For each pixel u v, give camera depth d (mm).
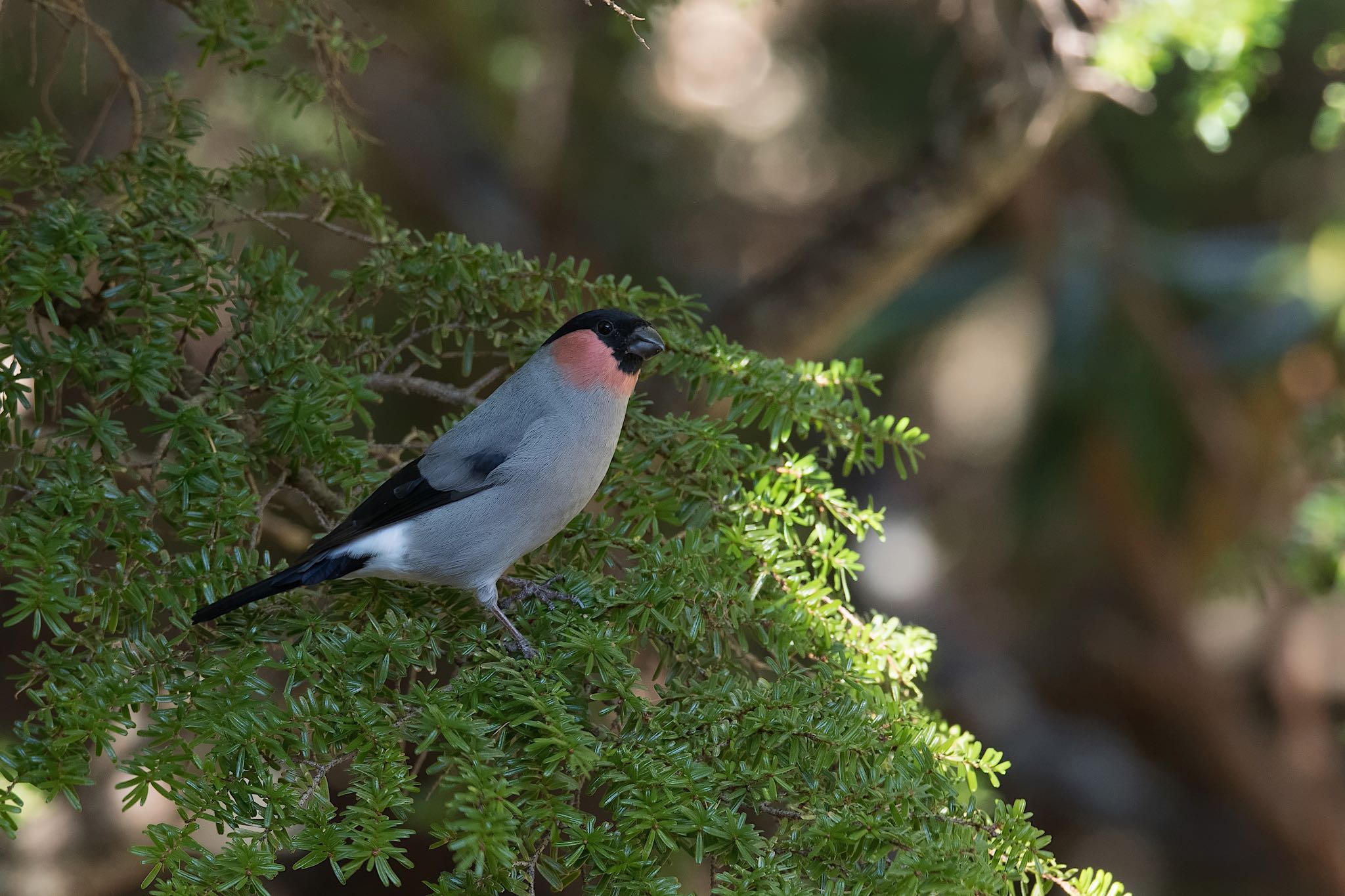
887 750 6074
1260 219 18703
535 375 7477
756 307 13695
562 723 5641
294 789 5418
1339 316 15859
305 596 6863
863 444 7559
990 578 21906
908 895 5191
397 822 5203
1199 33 9859
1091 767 21703
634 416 7938
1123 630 20906
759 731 5871
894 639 7020
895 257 13570
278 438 6973
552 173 17812
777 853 5547
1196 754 21188
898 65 18641
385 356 8062
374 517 6984
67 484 6105
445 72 16219
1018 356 18797
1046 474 17406
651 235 18969
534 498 7215
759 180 20766
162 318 6891
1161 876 21500
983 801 8844
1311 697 20500
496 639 6906
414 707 5879
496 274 7836
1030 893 5660
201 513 6422
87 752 5363
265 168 7891
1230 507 16516
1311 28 15906
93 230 6746
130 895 12641
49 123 12609
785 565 6934
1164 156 17609
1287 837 20578
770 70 20031
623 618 6660
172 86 8062
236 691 5703
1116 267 16703
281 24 8305
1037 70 12602
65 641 5719
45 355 6410
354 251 15164
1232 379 16297
